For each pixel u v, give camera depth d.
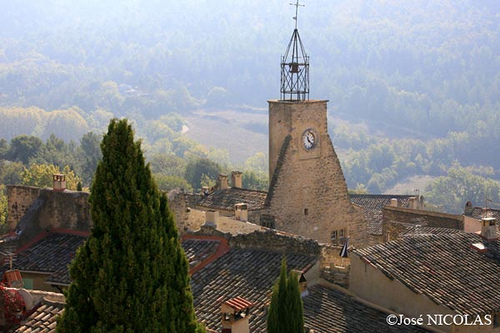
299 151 55.25
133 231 23.81
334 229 57.31
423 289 34.94
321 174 56.50
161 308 23.78
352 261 37.06
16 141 145.00
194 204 59.50
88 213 46.47
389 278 35.66
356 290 36.88
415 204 72.94
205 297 37.50
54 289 42.78
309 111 55.66
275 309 29.12
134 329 23.45
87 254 23.97
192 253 41.44
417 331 34.12
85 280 23.92
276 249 39.91
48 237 46.91
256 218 53.31
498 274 37.31
